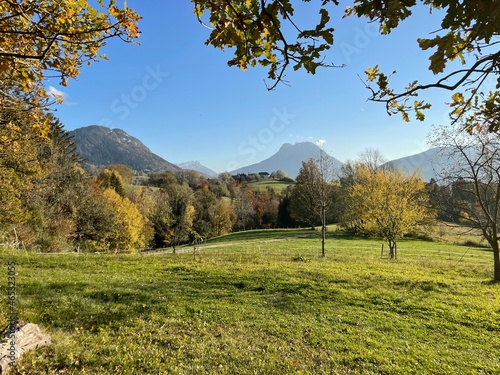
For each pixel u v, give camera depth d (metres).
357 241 46.50
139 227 47.03
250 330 9.77
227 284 14.93
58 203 34.50
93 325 9.27
